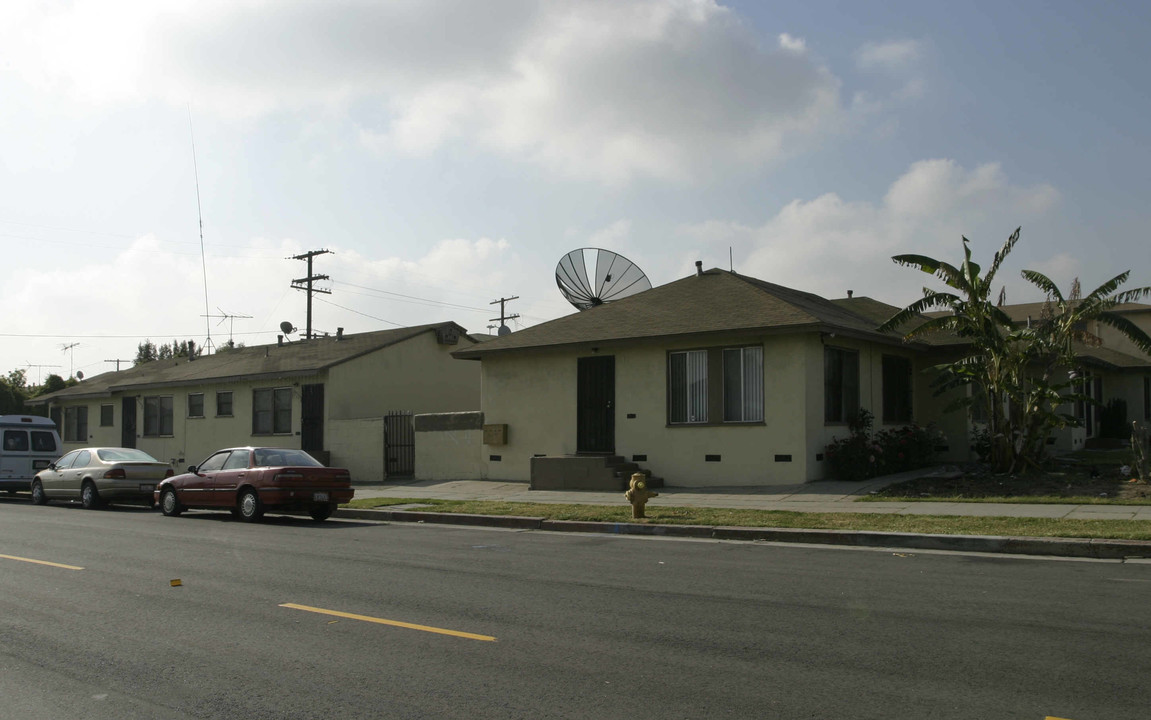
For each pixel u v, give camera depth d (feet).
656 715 16.90
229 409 102.32
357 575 32.99
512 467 74.84
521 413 74.28
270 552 39.78
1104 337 121.60
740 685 18.70
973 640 22.07
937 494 53.16
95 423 124.06
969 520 42.04
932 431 73.31
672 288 75.10
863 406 66.74
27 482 83.35
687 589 29.45
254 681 19.51
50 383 186.09
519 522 50.47
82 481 71.10
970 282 57.98
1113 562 33.83
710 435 63.67
